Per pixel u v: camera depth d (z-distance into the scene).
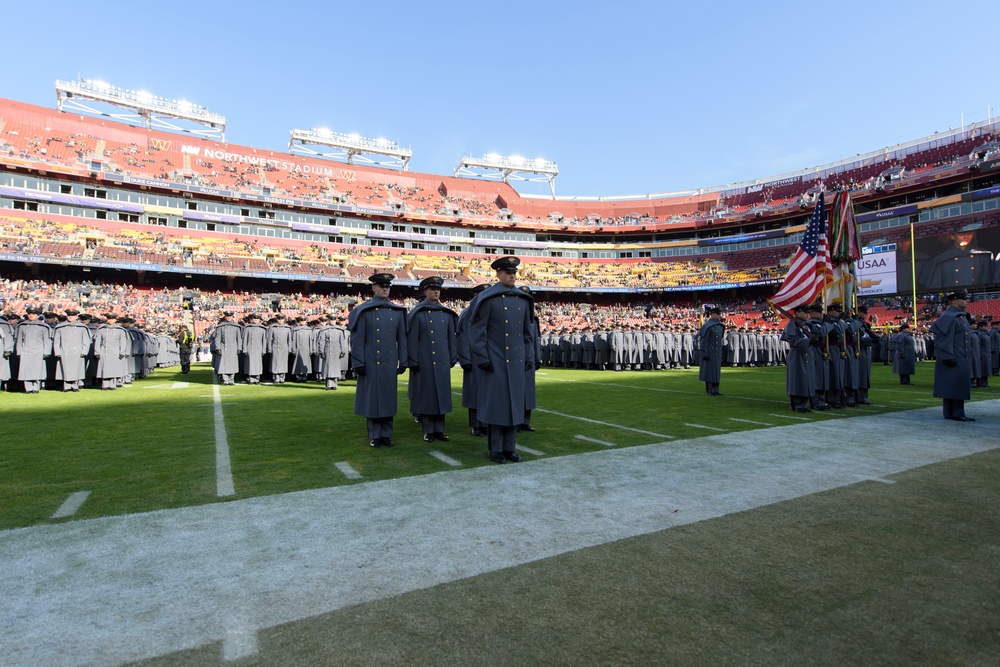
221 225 50.53
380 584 2.88
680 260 62.75
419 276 54.03
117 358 13.73
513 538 3.52
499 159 74.06
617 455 5.94
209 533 3.61
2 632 2.40
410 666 2.17
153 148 52.41
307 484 4.81
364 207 55.78
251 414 9.22
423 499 4.34
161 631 2.42
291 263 49.41
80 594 2.76
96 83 54.28
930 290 41.53
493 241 62.97
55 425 8.02
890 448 6.22
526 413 7.54
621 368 21.94
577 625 2.49
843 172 57.28
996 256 38.69
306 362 16.03
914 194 48.88
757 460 5.66
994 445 6.38
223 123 61.12
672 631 2.44
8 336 12.45
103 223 44.53
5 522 3.82
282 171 58.38
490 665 2.18
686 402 10.95
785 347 26.02
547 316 48.88
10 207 41.81
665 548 3.36
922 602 2.70
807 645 2.33
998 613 2.60
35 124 47.72
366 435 7.29
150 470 5.31
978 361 14.18
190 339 21.22
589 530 3.66
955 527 3.71
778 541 3.47
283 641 2.35
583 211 68.81
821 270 13.56
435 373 6.88
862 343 10.47
